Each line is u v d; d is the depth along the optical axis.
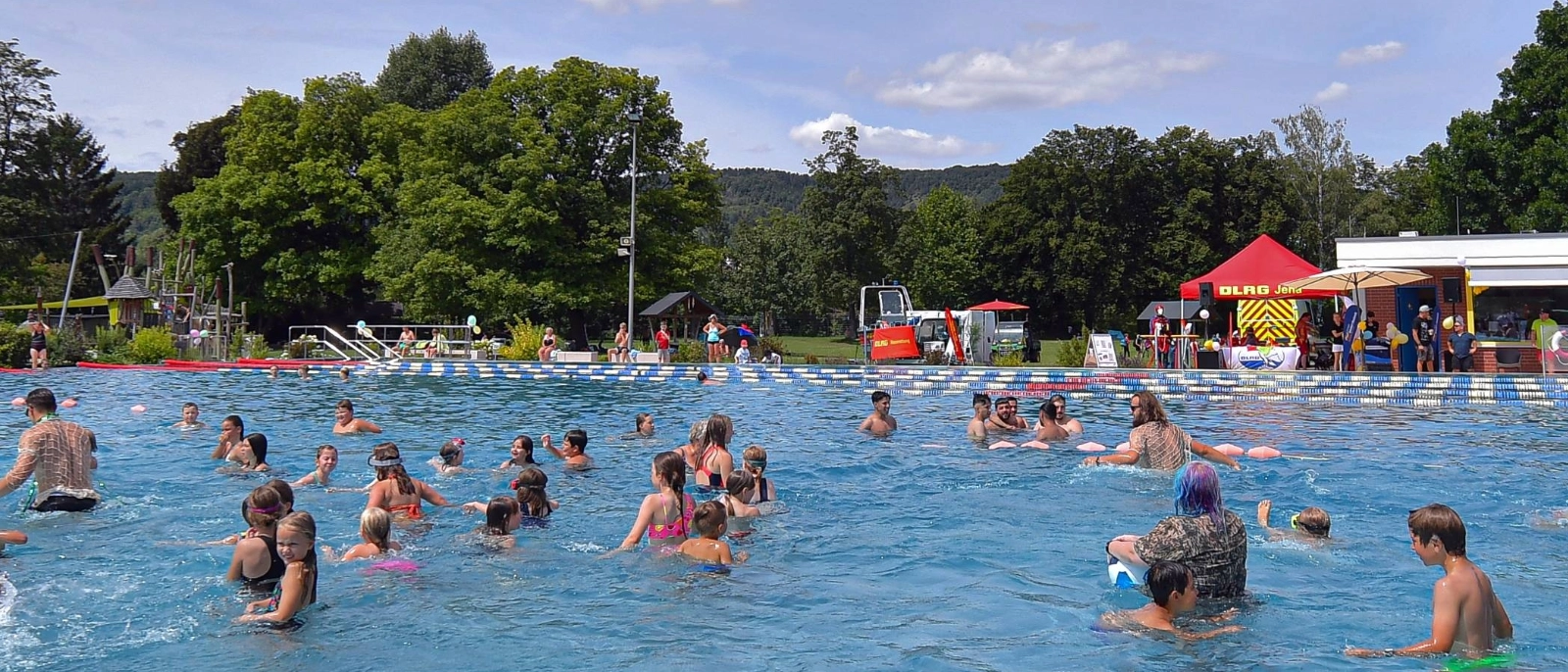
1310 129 57.66
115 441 13.39
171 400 19.55
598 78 42.84
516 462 11.35
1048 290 60.66
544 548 7.80
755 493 9.24
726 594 6.65
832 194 61.72
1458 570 5.42
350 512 9.08
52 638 5.81
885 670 5.26
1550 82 39.97
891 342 31.44
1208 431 14.71
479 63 67.88
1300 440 13.61
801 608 6.32
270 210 44.06
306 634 5.88
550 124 42.38
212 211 43.59
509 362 28.33
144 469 11.20
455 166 41.16
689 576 7.05
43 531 8.29
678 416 17.11
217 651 5.61
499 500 8.21
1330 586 6.61
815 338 76.12
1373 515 8.75
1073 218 59.16
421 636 5.84
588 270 40.88
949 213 72.25
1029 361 33.72
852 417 16.94
